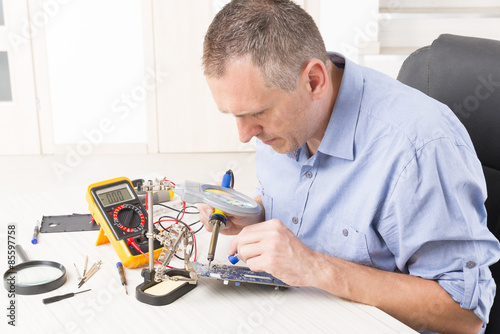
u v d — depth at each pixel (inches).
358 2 139.1
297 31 36.1
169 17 144.0
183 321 37.1
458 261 39.3
